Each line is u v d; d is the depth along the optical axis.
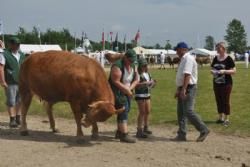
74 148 10.21
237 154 9.84
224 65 13.02
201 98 20.16
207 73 44.66
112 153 9.74
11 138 11.41
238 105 17.31
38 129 12.81
